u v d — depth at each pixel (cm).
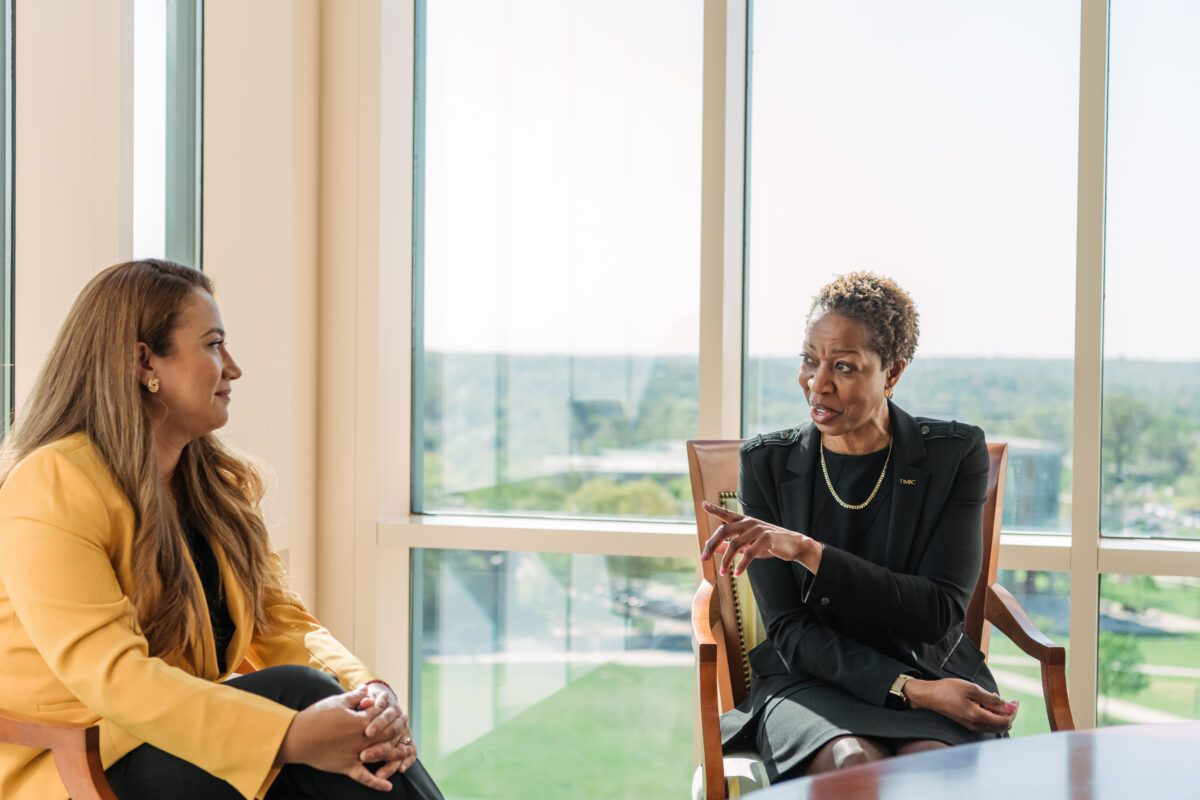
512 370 285
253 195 256
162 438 161
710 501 210
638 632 275
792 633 176
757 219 272
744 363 275
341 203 273
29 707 145
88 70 205
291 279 261
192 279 162
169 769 143
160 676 138
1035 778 99
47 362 156
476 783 287
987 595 203
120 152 211
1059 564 245
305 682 151
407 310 286
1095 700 246
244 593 170
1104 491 255
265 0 256
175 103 245
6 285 197
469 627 286
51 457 146
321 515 278
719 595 204
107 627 140
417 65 287
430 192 288
